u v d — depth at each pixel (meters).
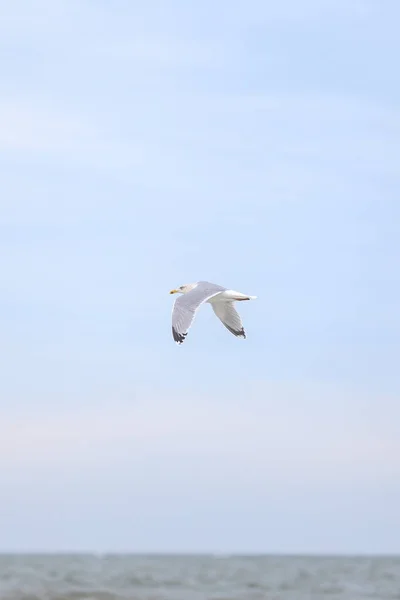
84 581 50.84
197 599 41.44
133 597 41.34
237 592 45.66
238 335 21.88
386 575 61.75
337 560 108.38
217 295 21.12
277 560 111.44
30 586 45.72
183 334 18.22
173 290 22.06
